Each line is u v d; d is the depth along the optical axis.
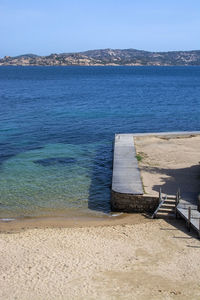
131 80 123.50
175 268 13.42
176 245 15.09
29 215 18.30
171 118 44.62
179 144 30.50
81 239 15.67
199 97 66.44
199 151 28.36
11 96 68.44
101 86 94.25
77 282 12.55
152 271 13.23
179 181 21.62
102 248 14.88
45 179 23.27
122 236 15.95
